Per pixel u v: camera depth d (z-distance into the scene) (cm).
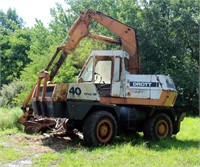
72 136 1030
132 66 1155
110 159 761
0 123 1243
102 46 2641
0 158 750
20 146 895
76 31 1130
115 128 970
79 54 2394
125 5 3123
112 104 1023
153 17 2988
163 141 1052
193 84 2828
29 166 684
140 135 1192
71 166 689
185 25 2955
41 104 998
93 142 915
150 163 734
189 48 3123
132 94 1065
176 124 1211
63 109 972
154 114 1128
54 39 3094
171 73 2883
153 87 1062
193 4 3052
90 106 945
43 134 1077
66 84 976
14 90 2562
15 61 4022
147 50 2912
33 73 2391
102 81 1067
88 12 1147
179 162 758
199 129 1455
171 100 1109
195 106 2881
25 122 1133
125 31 1167
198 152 877
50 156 769
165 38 2919
